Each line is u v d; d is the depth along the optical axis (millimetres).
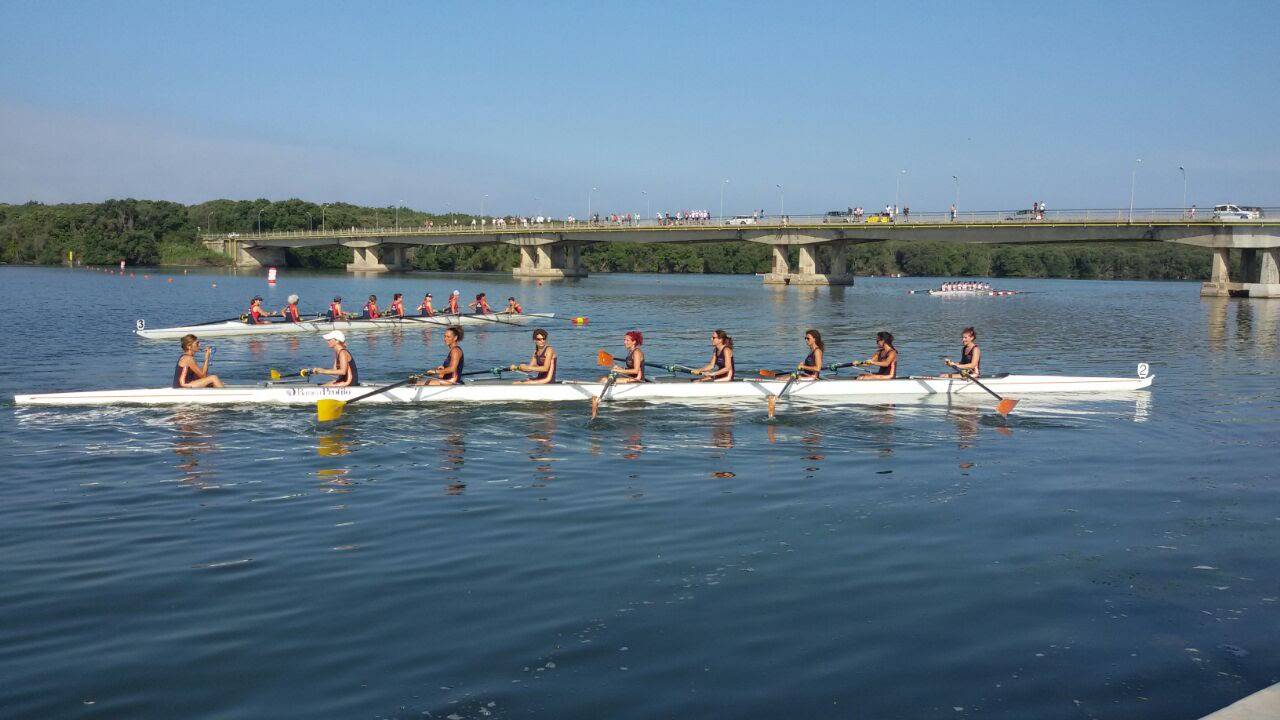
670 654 7027
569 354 30891
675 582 8539
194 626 7461
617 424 16703
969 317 54312
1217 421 17875
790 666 6852
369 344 33062
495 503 11281
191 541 9695
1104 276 148250
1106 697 6441
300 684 6496
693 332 41344
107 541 9695
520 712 6133
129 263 148500
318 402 16641
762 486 12219
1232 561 9344
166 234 155875
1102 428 16938
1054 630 7559
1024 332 43812
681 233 105125
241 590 8258
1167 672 6824
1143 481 12758
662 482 12422
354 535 9922
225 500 11383
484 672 6695
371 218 189000
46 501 11312
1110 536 10141
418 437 15445
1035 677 6730
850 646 7215
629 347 19312
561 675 6660
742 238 101562
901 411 18359
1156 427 17109
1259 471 13469
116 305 54375
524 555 9273
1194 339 39688
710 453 14328
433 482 12352
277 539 9773
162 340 33188
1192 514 11094
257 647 7082
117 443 14828
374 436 15508
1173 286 114125
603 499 11500
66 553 9289
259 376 23719
